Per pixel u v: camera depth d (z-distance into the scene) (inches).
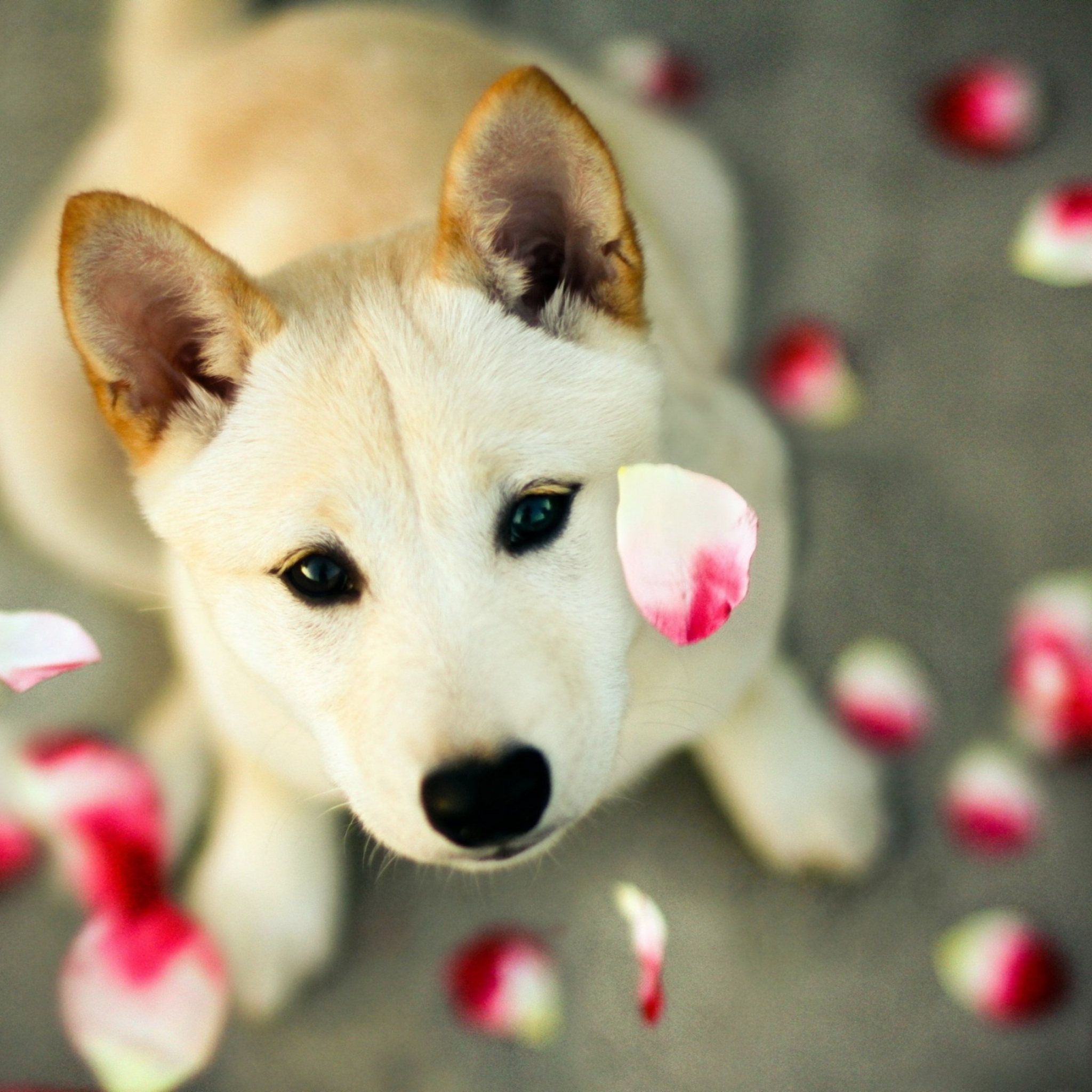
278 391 30.5
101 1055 33.2
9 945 34.9
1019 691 35.2
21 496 36.7
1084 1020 33.1
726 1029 33.6
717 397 33.8
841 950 33.9
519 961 33.9
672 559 30.3
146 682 37.1
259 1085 33.8
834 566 36.5
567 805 30.0
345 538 30.2
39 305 35.8
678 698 32.7
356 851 35.3
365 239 32.0
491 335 30.6
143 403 30.8
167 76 38.1
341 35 36.4
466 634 29.9
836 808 34.4
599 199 30.3
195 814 35.8
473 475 30.1
